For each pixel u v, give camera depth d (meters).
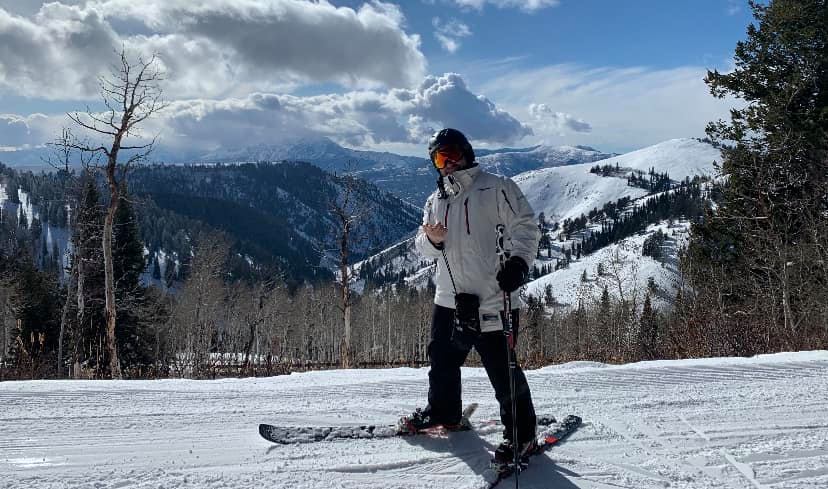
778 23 17.06
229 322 36.22
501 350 2.80
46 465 2.68
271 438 3.02
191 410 3.62
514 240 2.76
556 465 2.78
